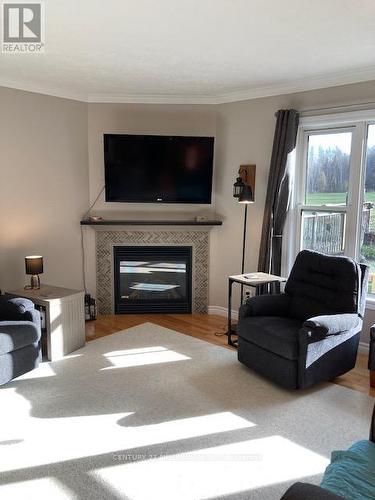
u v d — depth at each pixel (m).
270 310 3.63
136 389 3.11
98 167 4.82
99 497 2.00
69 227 4.70
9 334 3.08
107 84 4.24
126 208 4.90
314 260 3.61
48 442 2.44
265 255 4.33
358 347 3.82
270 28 2.76
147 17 2.58
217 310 5.07
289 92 4.20
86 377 3.31
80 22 2.66
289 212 4.31
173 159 4.64
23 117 4.16
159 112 4.76
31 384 3.18
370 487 1.53
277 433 2.56
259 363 3.31
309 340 2.98
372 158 3.81
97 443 2.44
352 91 3.78
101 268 4.94
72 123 4.59
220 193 4.87
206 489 2.06
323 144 4.13
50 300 3.57
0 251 4.10
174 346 4.00
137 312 5.04
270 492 2.04
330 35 2.89
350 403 2.95
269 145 4.41
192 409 2.83
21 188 4.22
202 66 3.60
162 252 4.95
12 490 2.04
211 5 2.41
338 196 4.07
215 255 5.00
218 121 4.77
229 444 2.44
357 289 3.34
